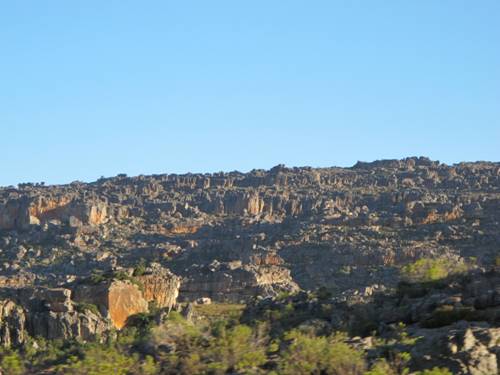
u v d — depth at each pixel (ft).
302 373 244.83
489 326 275.18
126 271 542.16
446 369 234.38
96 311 486.38
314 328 312.50
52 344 426.10
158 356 267.59
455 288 325.01
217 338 273.33
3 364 289.53
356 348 264.11
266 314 357.61
